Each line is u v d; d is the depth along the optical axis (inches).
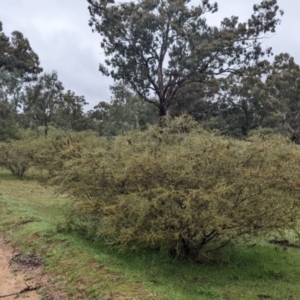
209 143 215.3
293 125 1579.7
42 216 341.1
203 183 200.8
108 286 186.9
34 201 431.5
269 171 200.4
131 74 1215.6
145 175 209.6
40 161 538.0
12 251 261.4
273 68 1676.9
